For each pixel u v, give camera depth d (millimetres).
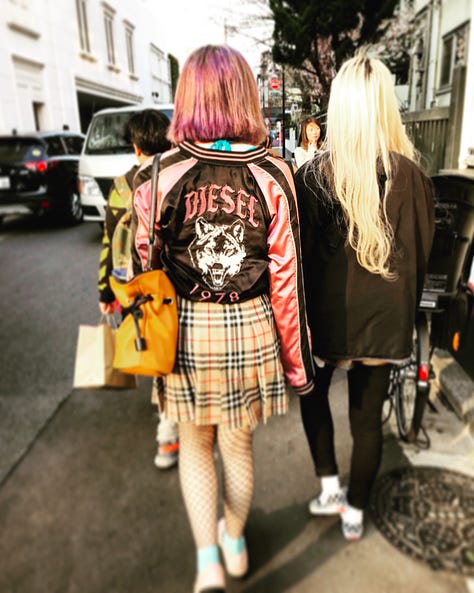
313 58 9914
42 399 3234
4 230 9109
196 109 1460
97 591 1826
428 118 6176
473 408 2797
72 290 5500
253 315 1537
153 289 1457
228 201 1453
